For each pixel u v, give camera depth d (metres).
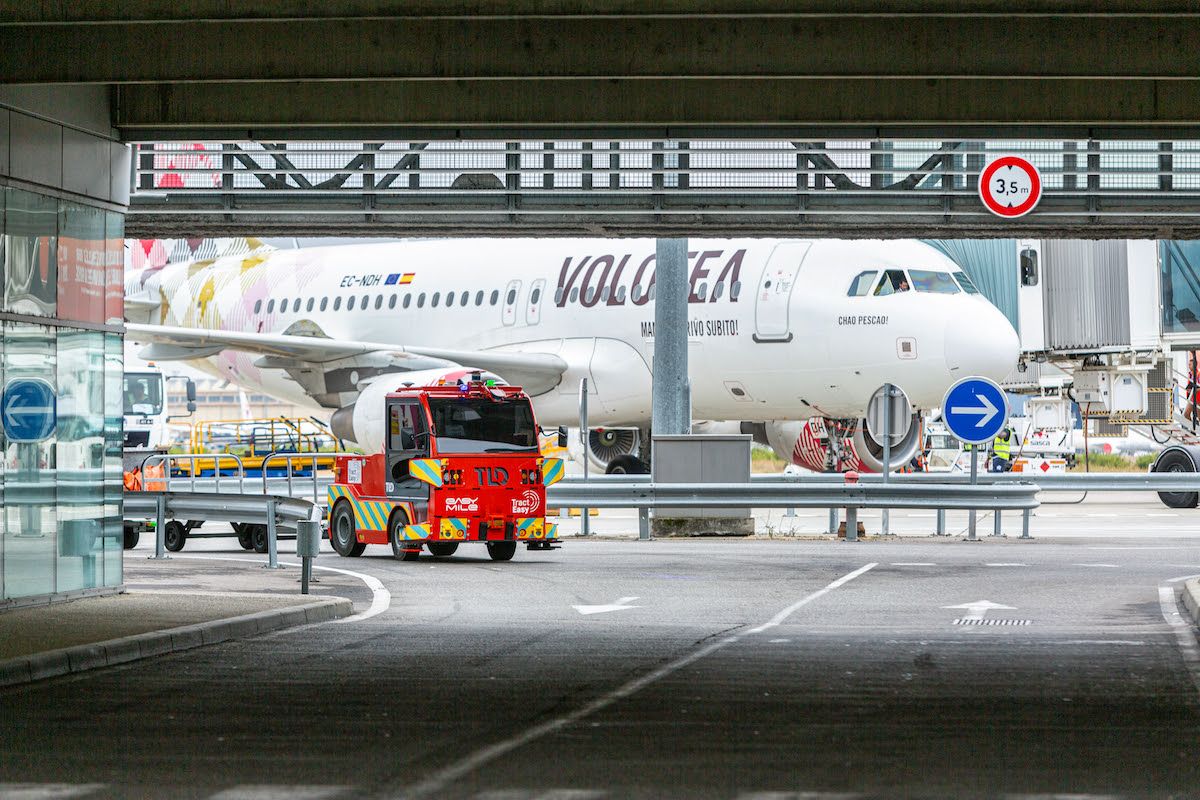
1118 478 94.75
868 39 44.78
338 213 71.00
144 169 71.00
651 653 40.50
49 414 50.00
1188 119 51.03
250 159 70.25
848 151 68.19
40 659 36.50
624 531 98.19
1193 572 64.31
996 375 101.12
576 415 118.75
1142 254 137.38
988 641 42.97
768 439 127.31
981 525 99.25
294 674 36.78
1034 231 73.44
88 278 52.69
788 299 106.19
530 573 64.94
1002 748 27.34
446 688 34.53
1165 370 138.88
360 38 45.75
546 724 29.86
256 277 149.00
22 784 24.38
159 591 54.62
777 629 46.03
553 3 38.22
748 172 69.00
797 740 28.12
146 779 24.72
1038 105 51.47
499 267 125.62
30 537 48.88
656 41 45.34
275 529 68.06
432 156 69.12
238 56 45.91
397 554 71.38
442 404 69.44
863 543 81.62
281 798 23.28
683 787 23.98
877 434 86.56
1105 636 44.03
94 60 46.09
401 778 24.73
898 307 102.38
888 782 24.38
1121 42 44.12
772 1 37.72
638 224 73.38
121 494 53.91
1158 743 27.88
